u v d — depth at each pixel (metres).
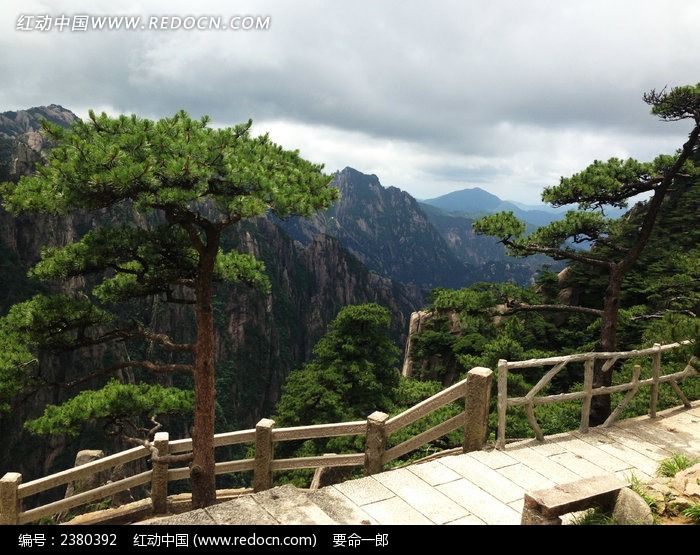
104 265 10.77
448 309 14.23
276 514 4.52
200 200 8.75
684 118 11.41
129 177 7.84
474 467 6.93
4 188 8.88
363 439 25.33
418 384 29.59
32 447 52.28
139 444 11.05
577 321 31.25
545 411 12.66
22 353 10.17
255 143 10.18
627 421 8.92
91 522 8.72
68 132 8.65
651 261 31.81
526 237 13.09
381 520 5.58
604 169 12.25
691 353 7.62
